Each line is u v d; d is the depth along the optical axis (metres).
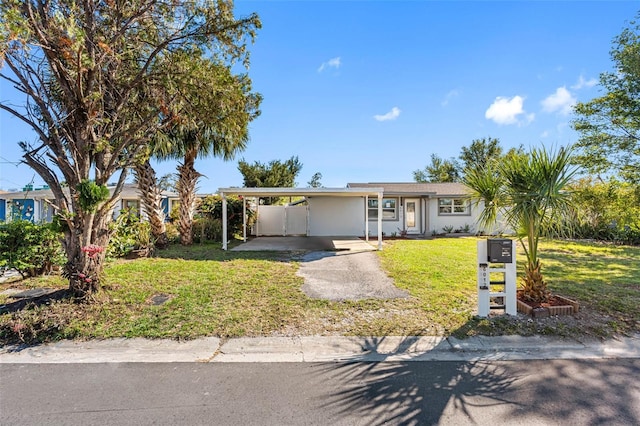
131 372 3.27
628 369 3.32
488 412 2.57
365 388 2.96
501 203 5.12
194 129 11.15
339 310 5.06
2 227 6.53
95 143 4.92
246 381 3.09
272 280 6.87
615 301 5.38
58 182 4.99
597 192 13.71
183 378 3.15
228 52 6.05
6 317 4.27
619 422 2.43
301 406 2.66
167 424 2.42
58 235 5.61
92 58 4.58
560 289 6.19
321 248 12.12
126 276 6.94
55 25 4.26
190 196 12.66
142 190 11.47
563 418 2.48
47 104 4.84
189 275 7.16
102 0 4.98
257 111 7.00
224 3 5.47
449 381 3.09
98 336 4.06
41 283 6.50
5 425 2.40
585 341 4.00
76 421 2.45
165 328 4.29
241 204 16.58
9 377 3.17
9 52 4.04
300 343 3.97
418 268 8.20
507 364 3.45
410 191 18.58
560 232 4.93
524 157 4.90
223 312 4.87
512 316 4.72
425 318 4.72
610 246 12.91
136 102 5.89
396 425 2.41
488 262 4.75
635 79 11.52
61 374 3.23
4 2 3.83
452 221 19.25
